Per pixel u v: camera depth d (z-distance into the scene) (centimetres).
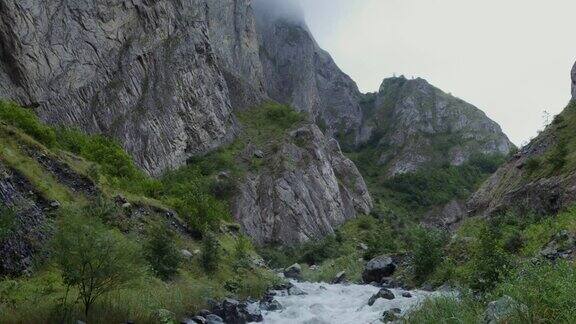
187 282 1881
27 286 1306
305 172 8356
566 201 2959
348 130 18288
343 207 8956
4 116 2502
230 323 1493
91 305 1172
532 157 4659
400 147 16638
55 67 4831
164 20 7212
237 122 9256
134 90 6128
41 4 4794
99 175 2567
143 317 1192
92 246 1122
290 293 2252
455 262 2323
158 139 6272
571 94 5191
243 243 3162
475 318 1053
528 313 902
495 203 4750
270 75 15125
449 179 14188
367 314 1631
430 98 18875
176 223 2752
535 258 1656
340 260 4009
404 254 2922
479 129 17075
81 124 4984
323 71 19712
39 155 2239
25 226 1549
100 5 5769
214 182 6912
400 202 12912
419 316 1269
